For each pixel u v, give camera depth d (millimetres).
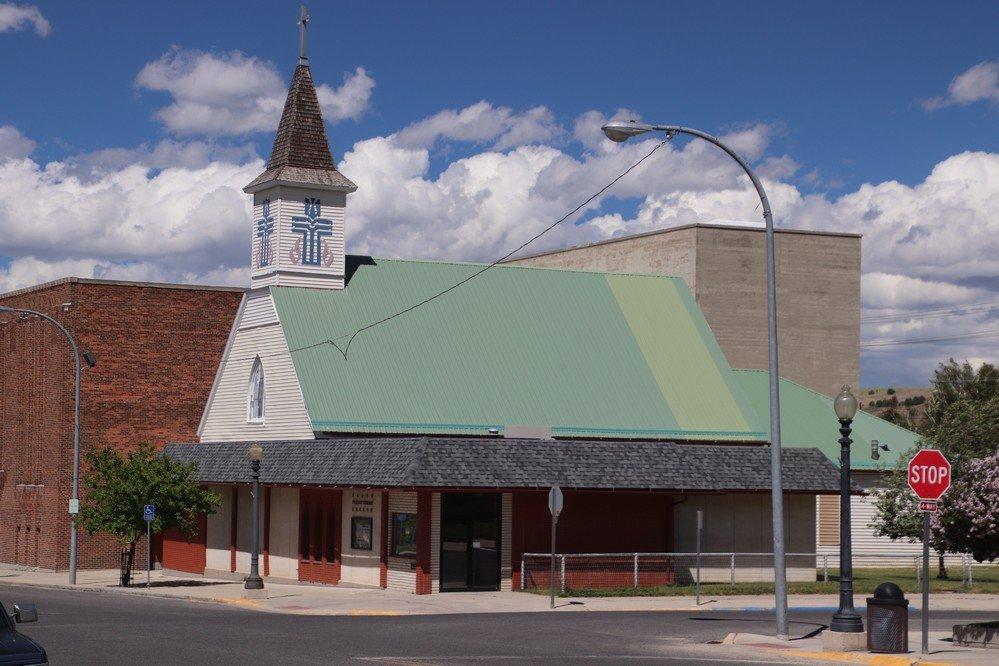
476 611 33312
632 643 25094
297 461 42500
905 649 23562
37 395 55781
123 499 43000
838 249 64312
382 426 43812
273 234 48500
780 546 26125
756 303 62188
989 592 41438
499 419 45688
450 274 51438
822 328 63781
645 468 40719
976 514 26703
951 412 58844
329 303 48062
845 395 24734
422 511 37906
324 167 49281
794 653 23719
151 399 52969
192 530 44625
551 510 34531
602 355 50062
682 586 41156
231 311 54406
